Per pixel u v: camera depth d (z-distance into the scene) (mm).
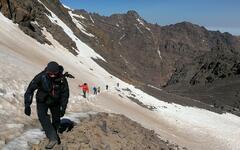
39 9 83375
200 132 60094
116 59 126562
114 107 42938
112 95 55219
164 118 59781
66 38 83188
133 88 79875
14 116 16562
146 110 58625
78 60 73375
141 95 74875
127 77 98625
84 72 64000
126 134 15391
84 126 14016
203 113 81062
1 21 53812
